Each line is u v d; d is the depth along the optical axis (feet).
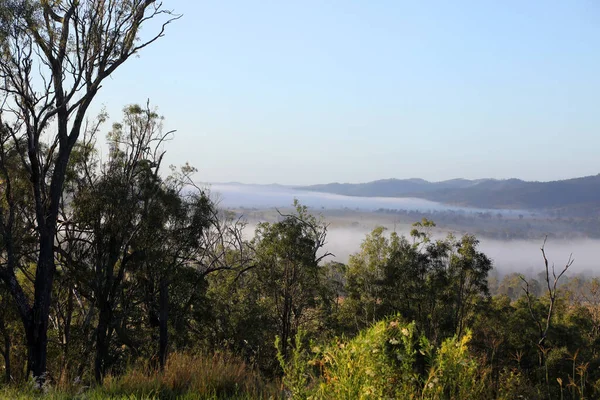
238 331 97.86
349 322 125.08
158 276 90.07
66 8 72.38
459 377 13.84
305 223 117.39
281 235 112.37
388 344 14.32
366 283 135.74
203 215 92.73
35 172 73.31
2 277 71.41
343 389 13.84
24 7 67.97
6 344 82.74
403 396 13.61
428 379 13.62
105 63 74.13
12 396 22.38
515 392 16.24
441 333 121.19
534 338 127.03
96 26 73.82
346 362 14.28
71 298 91.86
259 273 114.01
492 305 143.54
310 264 111.34
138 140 96.53
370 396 13.57
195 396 22.15
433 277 134.82
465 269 135.44
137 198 89.15
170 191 92.32
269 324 106.01
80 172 92.84
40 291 72.64
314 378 15.67
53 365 84.48
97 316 94.89
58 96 73.36
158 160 96.32
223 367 25.61
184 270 93.56
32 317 71.72
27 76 71.20
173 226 90.68
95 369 74.79
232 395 22.98
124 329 88.48
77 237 91.04
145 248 87.81
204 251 100.73
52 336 90.68
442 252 137.08
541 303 156.66
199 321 99.14
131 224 88.69
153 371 25.89
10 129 72.64
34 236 84.28
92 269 87.10
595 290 182.29
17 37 68.90
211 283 113.80
